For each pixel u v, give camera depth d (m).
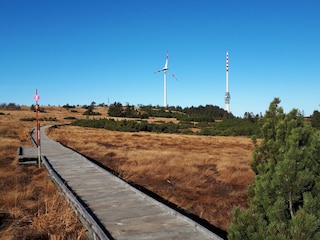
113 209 7.29
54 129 42.28
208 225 8.11
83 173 11.93
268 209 4.15
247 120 57.66
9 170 13.73
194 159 17.89
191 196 10.67
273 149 5.09
